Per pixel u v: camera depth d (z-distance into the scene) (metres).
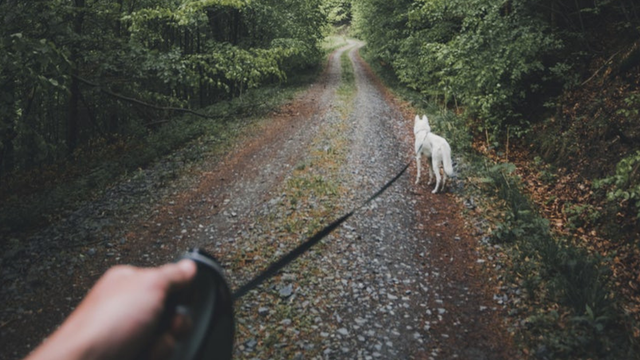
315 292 5.76
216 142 13.27
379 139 13.16
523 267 6.17
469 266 6.48
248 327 5.07
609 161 8.65
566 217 8.05
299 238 7.16
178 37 22.45
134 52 12.87
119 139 14.30
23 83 8.86
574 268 5.80
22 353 4.86
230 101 20.33
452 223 7.87
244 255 6.73
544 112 12.08
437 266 6.50
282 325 5.12
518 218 7.60
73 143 14.38
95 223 7.93
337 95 21.50
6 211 8.25
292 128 14.78
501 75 11.88
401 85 24.38
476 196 8.80
